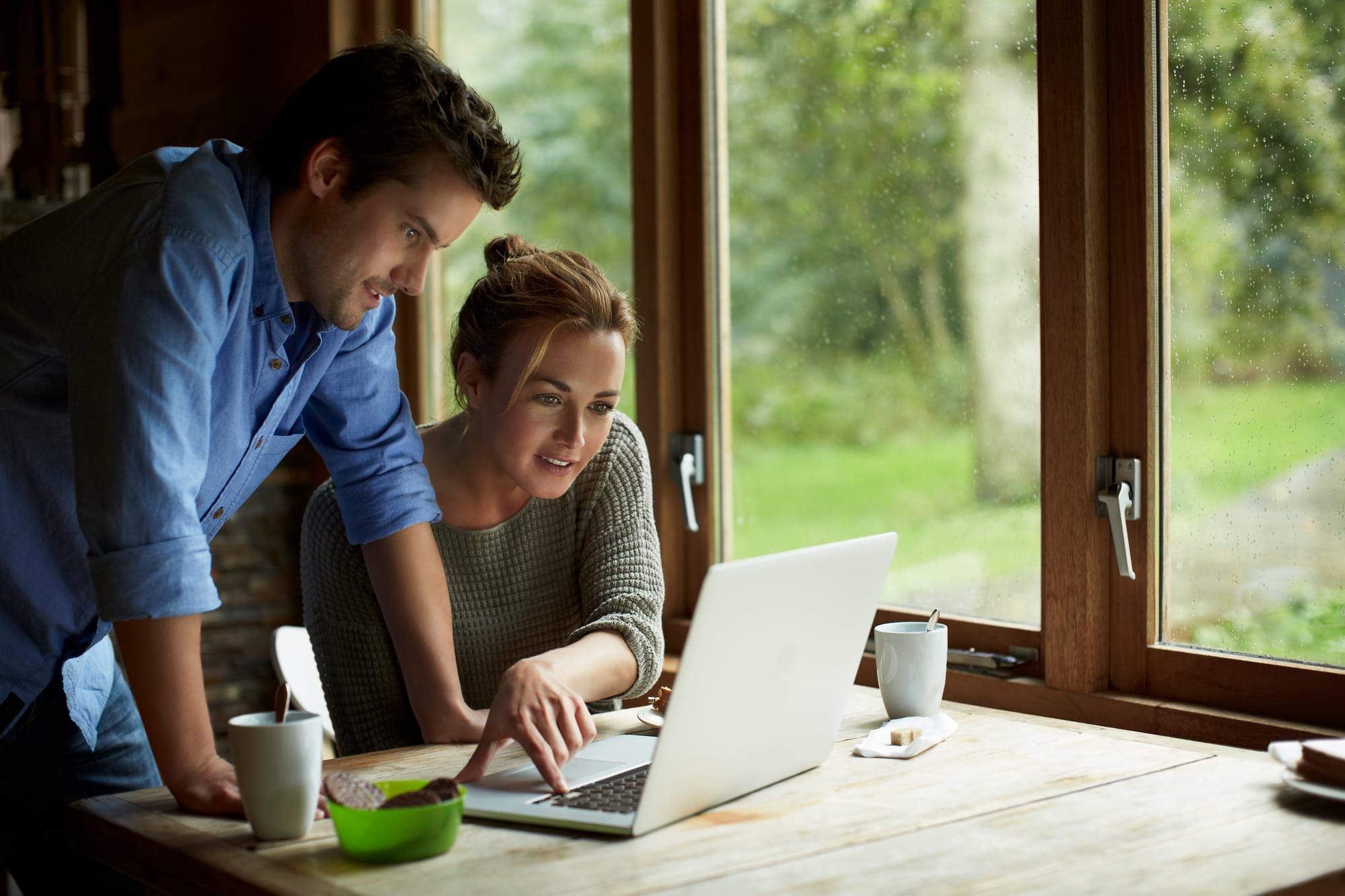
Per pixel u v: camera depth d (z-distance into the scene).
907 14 1.98
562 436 1.51
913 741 1.31
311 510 1.63
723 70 2.22
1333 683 1.49
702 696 1.05
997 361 1.89
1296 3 1.52
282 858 1.00
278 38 2.93
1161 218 1.66
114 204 1.18
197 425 1.16
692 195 2.23
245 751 1.03
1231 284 1.60
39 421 1.26
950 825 1.06
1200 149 1.62
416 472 1.54
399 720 1.61
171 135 3.35
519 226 2.65
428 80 1.22
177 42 3.30
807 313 2.15
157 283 1.14
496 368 1.52
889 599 2.06
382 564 1.50
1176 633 1.67
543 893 0.91
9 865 1.56
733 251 2.23
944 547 1.98
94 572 1.11
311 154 1.23
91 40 3.17
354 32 2.79
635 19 2.24
